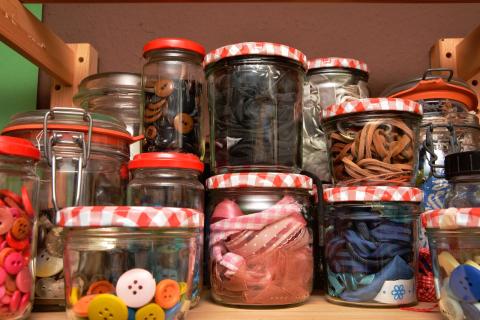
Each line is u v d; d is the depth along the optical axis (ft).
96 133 2.07
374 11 3.19
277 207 2.02
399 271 1.99
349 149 2.13
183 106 2.21
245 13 3.17
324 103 2.58
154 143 2.19
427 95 2.40
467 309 1.60
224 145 2.17
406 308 1.97
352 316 1.82
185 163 2.01
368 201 2.04
